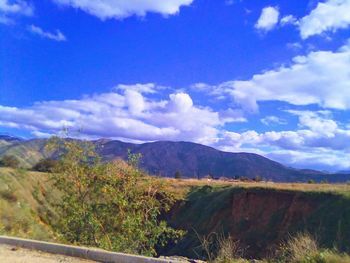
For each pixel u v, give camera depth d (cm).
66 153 1731
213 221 5162
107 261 876
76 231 1566
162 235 1719
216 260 850
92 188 1706
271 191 4725
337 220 3409
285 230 4028
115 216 1666
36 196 2903
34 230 1695
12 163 7156
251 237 4344
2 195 3359
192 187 6594
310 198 4162
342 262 710
